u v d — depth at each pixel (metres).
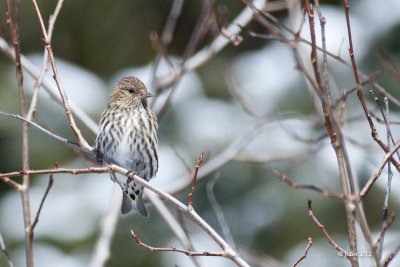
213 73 15.59
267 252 13.84
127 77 10.45
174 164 13.84
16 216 14.37
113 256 13.76
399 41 15.63
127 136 9.99
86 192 14.44
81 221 14.06
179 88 14.77
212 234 7.39
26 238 8.38
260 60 15.80
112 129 10.03
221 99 15.27
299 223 13.71
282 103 14.63
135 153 10.01
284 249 13.77
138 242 7.47
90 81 15.54
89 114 14.84
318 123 11.21
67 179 14.63
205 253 7.30
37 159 14.49
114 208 10.45
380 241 6.80
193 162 13.84
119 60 17.59
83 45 17.50
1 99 14.68
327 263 13.46
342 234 13.61
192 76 15.19
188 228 10.96
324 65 6.98
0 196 14.81
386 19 15.74
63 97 8.25
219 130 14.20
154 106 11.74
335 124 6.67
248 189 13.93
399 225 13.34
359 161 12.58
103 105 15.16
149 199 10.05
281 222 13.82
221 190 13.99
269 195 13.82
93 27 17.45
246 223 13.96
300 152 12.48
